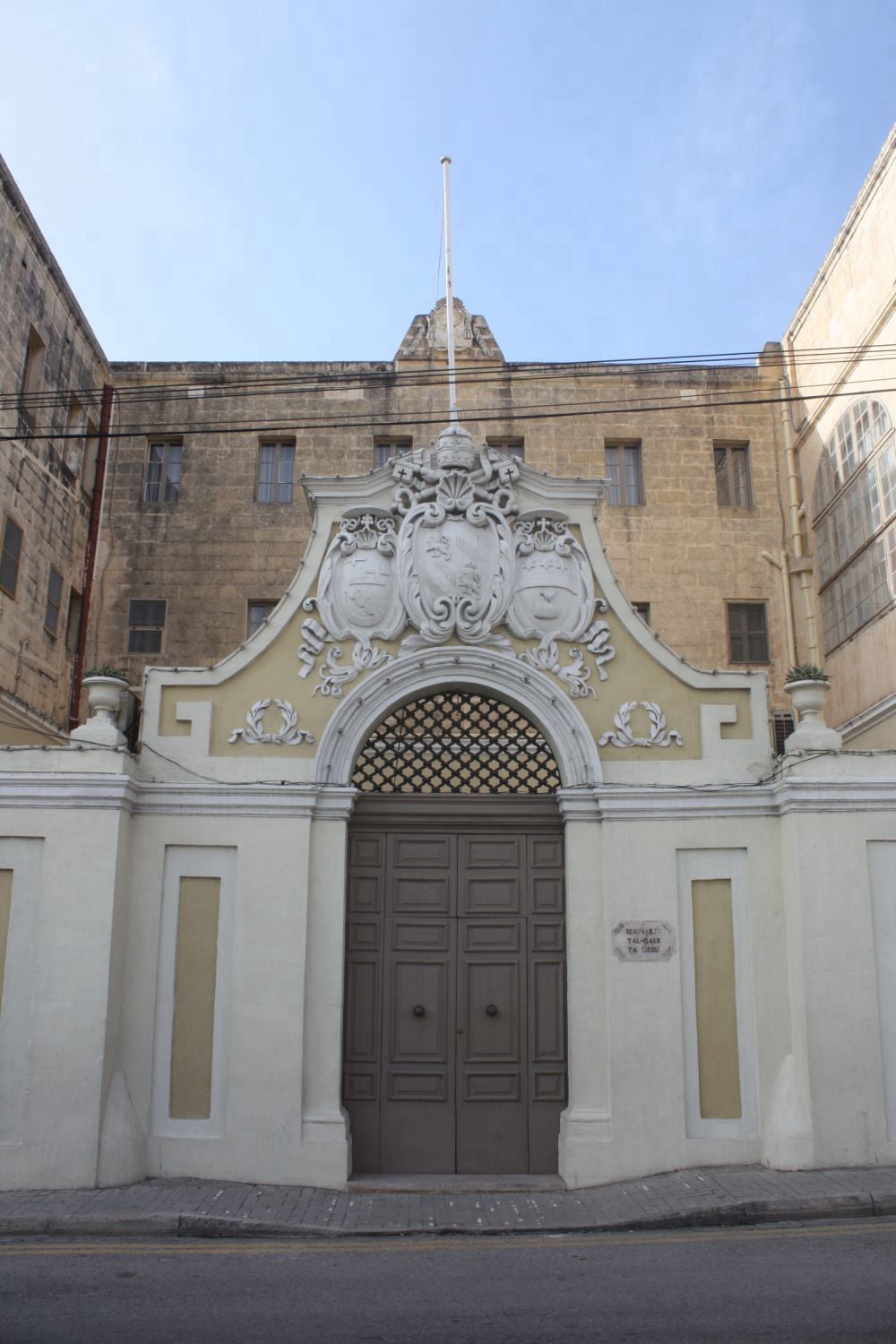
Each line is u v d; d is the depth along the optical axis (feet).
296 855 35.01
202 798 35.37
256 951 34.30
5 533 59.67
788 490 74.84
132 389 76.64
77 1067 32.14
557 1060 35.32
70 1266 25.09
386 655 36.99
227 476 75.46
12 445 60.44
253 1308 21.89
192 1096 33.55
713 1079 34.04
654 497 75.20
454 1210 30.42
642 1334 20.06
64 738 60.64
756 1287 22.99
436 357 77.82
